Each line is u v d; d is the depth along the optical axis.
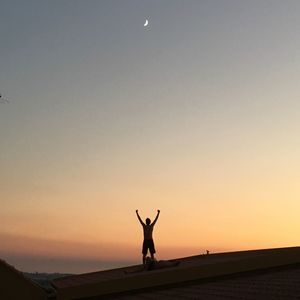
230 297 10.66
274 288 11.05
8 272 14.50
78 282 19.98
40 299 14.95
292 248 17.02
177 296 12.37
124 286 14.59
